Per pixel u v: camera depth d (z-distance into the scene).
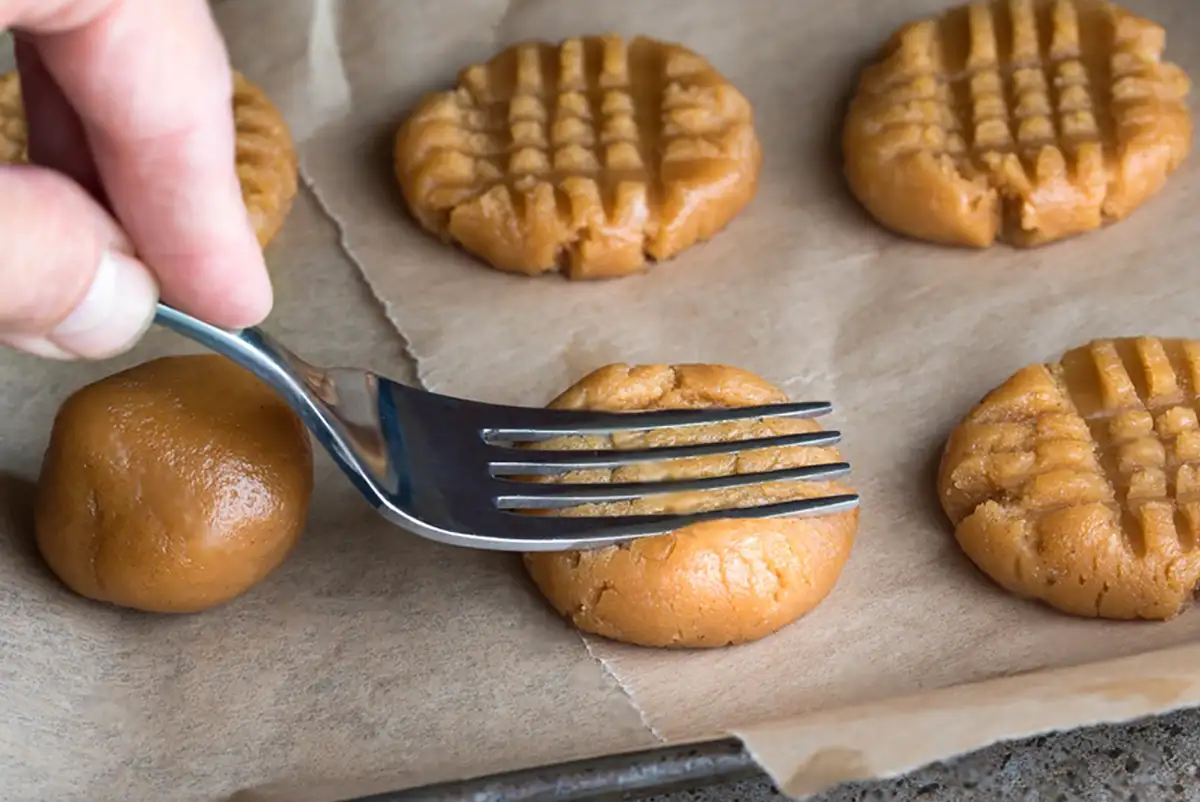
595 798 0.33
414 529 0.35
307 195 0.44
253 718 0.36
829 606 0.38
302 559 0.38
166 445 0.37
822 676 0.37
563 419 0.37
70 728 0.36
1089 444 0.38
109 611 0.38
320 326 0.42
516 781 0.33
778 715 0.36
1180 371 0.39
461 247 0.43
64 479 0.37
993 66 0.43
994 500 0.38
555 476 0.38
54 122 0.33
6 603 0.37
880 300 0.42
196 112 0.31
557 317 0.42
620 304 0.42
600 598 0.37
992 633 0.37
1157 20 0.45
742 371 0.39
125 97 0.30
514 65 0.44
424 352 0.42
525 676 0.37
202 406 0.38
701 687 0.37
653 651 0.37
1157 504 0.37
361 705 0.36
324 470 0.39
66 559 0.37
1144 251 0.42
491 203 0.42
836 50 0.45
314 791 0.35
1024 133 0.42
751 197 0.43
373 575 0.38
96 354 0.31
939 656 0.37
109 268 0.31
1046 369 0.40
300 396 0.35
